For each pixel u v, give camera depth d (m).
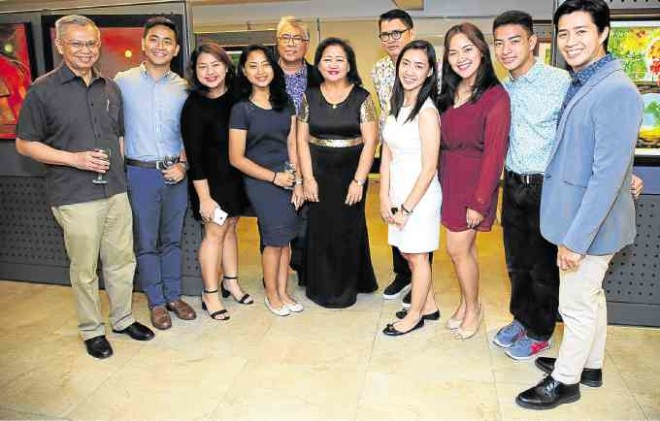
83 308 2.73
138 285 3.64
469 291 2.86
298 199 3.13
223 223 3.07
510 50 2.37
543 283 2.61
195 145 2.91
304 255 3.64
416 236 2.81
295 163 3.16
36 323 3.15
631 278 2.97
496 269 4.05
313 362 2.68
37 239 3.72
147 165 2.89
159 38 2.76
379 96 3.39
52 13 3.37
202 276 3.26
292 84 3.41
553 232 2.15
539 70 2.40
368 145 3.11
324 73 3.00
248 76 2.90
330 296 3.33
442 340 2.89
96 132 2.59
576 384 2.29
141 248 3.02
